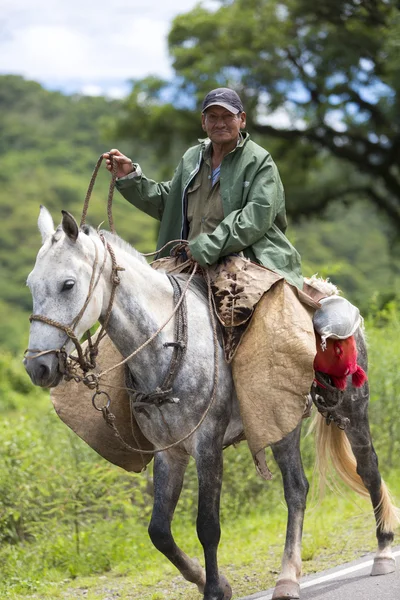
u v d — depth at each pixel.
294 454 8.21
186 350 7.54
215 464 7.61
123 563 10.87
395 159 41.41
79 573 10.80
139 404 7.50
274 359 7.64
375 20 38.16
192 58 39.84
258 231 7.99
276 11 40.06
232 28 39.62
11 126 126.75
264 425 7.62
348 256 84.50
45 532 11.56
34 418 14.09
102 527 11.77
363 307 24.17
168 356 7.50
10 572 10.58
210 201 8.39
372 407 14.76
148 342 7.38
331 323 8.13
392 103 36.53
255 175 8.18
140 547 11.40
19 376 27.55
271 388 7.63
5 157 115.50
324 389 8.47
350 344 8.37
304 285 8.53
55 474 11.80
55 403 8.33
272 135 41.16
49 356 6.83
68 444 12.47
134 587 9.73
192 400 7.54
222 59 38.41
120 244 7.65
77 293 6.98
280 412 7.62
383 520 9.16
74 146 123.56
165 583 9.78
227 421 7.82
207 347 7.68
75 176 111.88
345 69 37.91
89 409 8.28
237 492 13.23
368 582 8.55
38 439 12.55
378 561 8.95
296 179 43.66
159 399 7.42
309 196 43.62
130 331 7.43
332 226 87.69
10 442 12.09
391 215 44.12
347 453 9.30
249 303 7.72
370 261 83.75
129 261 7.53
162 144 43.00
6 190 103.75
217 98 8.14
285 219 8.48
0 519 11.43
